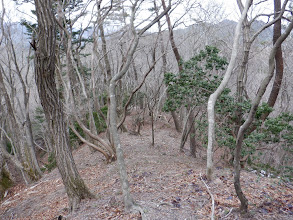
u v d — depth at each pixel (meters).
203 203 5.11
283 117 8.91
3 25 13.16
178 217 4.51
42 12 4.72
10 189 13.62
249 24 9.77
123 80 21.05
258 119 9.07
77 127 18.52
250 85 18.80
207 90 9.25
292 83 14.92
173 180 7.02
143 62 21.77
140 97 21.73
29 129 13.46
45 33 4.86
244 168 9.40
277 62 10.70
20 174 16.06
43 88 5.41
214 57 9.23
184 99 9.79
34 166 13.34
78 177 6.19
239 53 13.95
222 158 10.91
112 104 4.79
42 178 12.84
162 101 23.47
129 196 4.98
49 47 4.99
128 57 4.94
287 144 9.38
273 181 6.25
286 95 16.17
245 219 4.28
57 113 5.75
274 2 10.23
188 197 5.47
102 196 6.58
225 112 9.41
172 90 9.85
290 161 11.16
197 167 9.30
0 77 12.95
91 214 5.30
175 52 11.53
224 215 4.50
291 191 5.54
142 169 8.98
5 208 9.60
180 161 10.73
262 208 4.68
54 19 4.94
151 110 14.48
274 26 10.46
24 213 8.07
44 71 5.18
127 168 9.36
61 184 10.24
